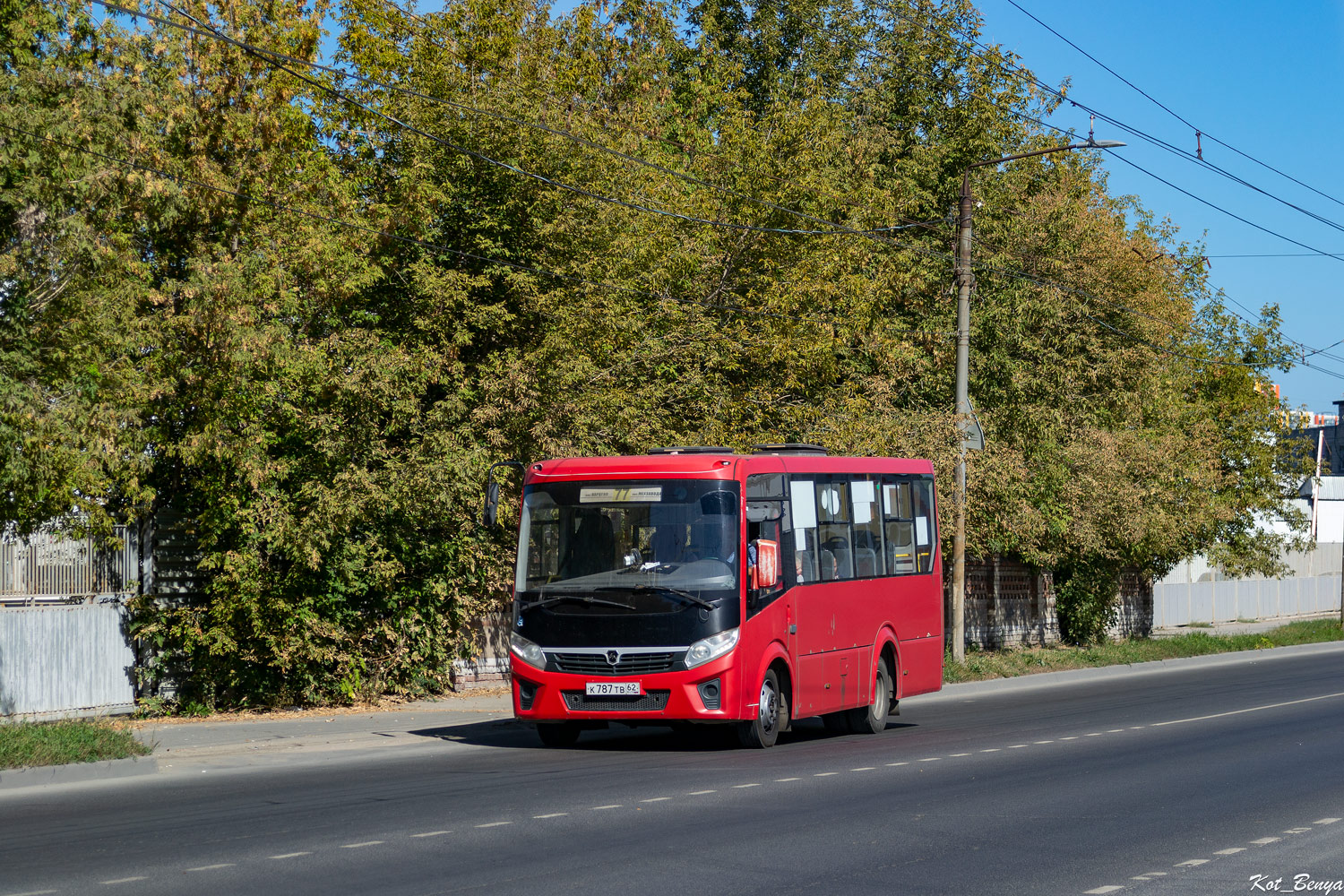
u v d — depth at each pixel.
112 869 8.54
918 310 32.22
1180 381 39.94
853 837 9.89
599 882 8.27
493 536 21.70
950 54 35.12
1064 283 33.38
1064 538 31.28
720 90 36.28
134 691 17.94
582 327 20.62
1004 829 10.31
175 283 16.45
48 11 15.04
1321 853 9.45
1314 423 97.50
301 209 18.75
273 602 18.09
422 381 19.44
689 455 15.96
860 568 18.11
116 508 17.66
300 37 18.84
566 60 26.33
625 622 15.11
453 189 21.08
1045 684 27.97
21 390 13.16
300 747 15.51
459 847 9.36
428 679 21.06
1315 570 64.12
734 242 26.72
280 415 18.52
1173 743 16.42
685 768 13.84
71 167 13.89
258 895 7.81
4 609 16.09
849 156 31.64
